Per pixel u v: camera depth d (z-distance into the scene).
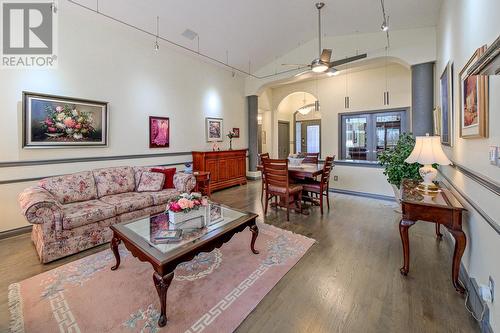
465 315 1.69
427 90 3.95
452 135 2.63
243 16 4.17
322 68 4.00
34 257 2.58
